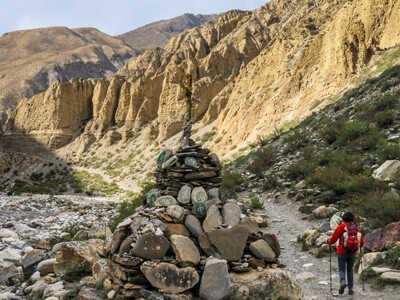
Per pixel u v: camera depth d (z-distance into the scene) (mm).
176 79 100250
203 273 7383
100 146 106625
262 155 29984
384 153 19891
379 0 47906
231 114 74062
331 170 19938
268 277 7578
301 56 58875
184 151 8742
